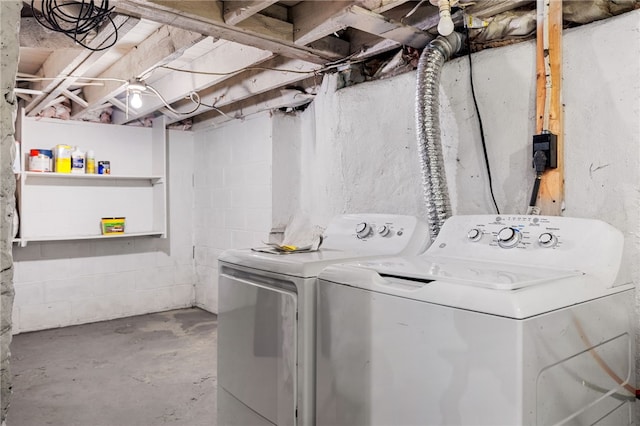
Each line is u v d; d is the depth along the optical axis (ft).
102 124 14.30
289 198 11.27
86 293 14.24
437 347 3.48
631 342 4.44
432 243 5.76
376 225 6.52
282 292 5.06
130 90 9.89
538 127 5.43
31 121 13.03
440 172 6.03
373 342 4.00
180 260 15.98
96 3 5.86
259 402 5.38
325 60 8.25
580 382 3.59
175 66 10.65
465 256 5.11
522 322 3.04
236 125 13.69
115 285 14.75
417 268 4.32
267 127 12.28
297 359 4.79
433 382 3.50
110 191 14.66
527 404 3.04
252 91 10.46
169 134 15.66
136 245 15.15
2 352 2.28
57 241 13.75
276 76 9.73
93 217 14.34
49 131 13.37
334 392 4.42
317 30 6.63
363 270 4.34
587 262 4.23
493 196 6.11
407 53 7.29
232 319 5.95
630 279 4.61
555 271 4.07
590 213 5.12
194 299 16.15
